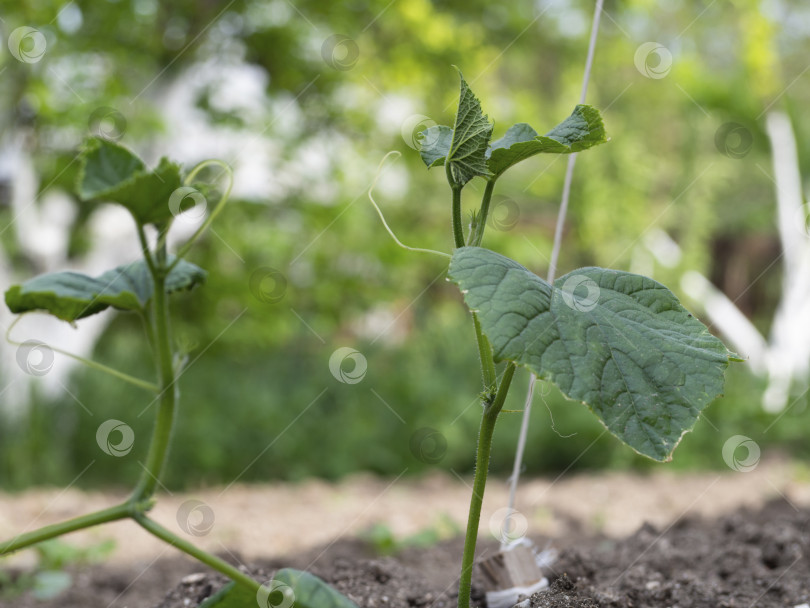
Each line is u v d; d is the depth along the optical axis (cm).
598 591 182
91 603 239
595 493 495
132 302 143
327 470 664
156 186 123
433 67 640
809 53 1091
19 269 588
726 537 253
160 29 587
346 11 616
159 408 137
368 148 639
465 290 115
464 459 669
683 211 1052
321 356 766
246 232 602
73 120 509
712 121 970
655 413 110
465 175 133
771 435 657
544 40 786
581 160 949
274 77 621
